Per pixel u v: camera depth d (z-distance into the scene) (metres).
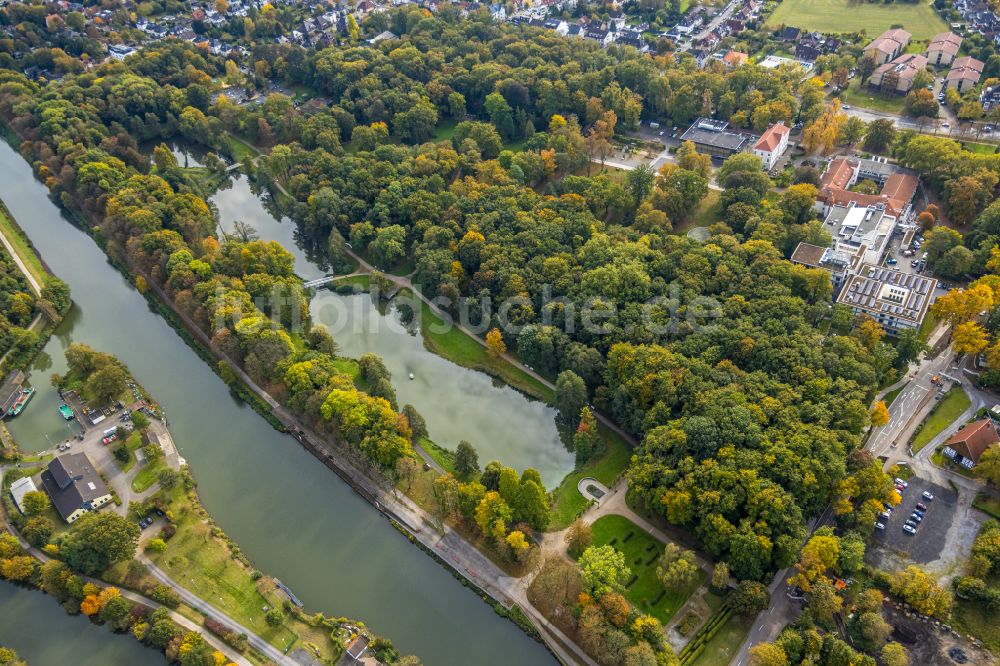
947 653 193.50
